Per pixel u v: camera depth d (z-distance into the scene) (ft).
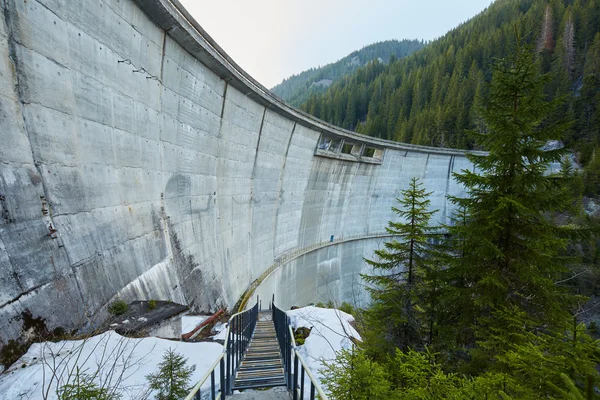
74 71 21.54
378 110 277.85
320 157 90.22
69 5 21.03
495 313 20.04
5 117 16.33
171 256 34.14
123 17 26.81
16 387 13.14
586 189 114.83
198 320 31.42
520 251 21.58
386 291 27.89
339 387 13.82
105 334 18.63
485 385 12.85
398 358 15.85
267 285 69.72
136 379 15.71
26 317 15.76
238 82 47.60
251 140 57.67
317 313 39.58
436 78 238.89
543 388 12.17
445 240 27.37
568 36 201.05
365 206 123.95
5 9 16.60
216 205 47.52
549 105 20.04
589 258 67.10
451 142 182.19
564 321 19.19
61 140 20.15
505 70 20.85
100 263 22.68
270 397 14.42
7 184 15.99
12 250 15.76
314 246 99.60
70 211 20.39
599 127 143.02
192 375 18.03
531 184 20.67
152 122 31.81
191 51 37.11
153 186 32.12
